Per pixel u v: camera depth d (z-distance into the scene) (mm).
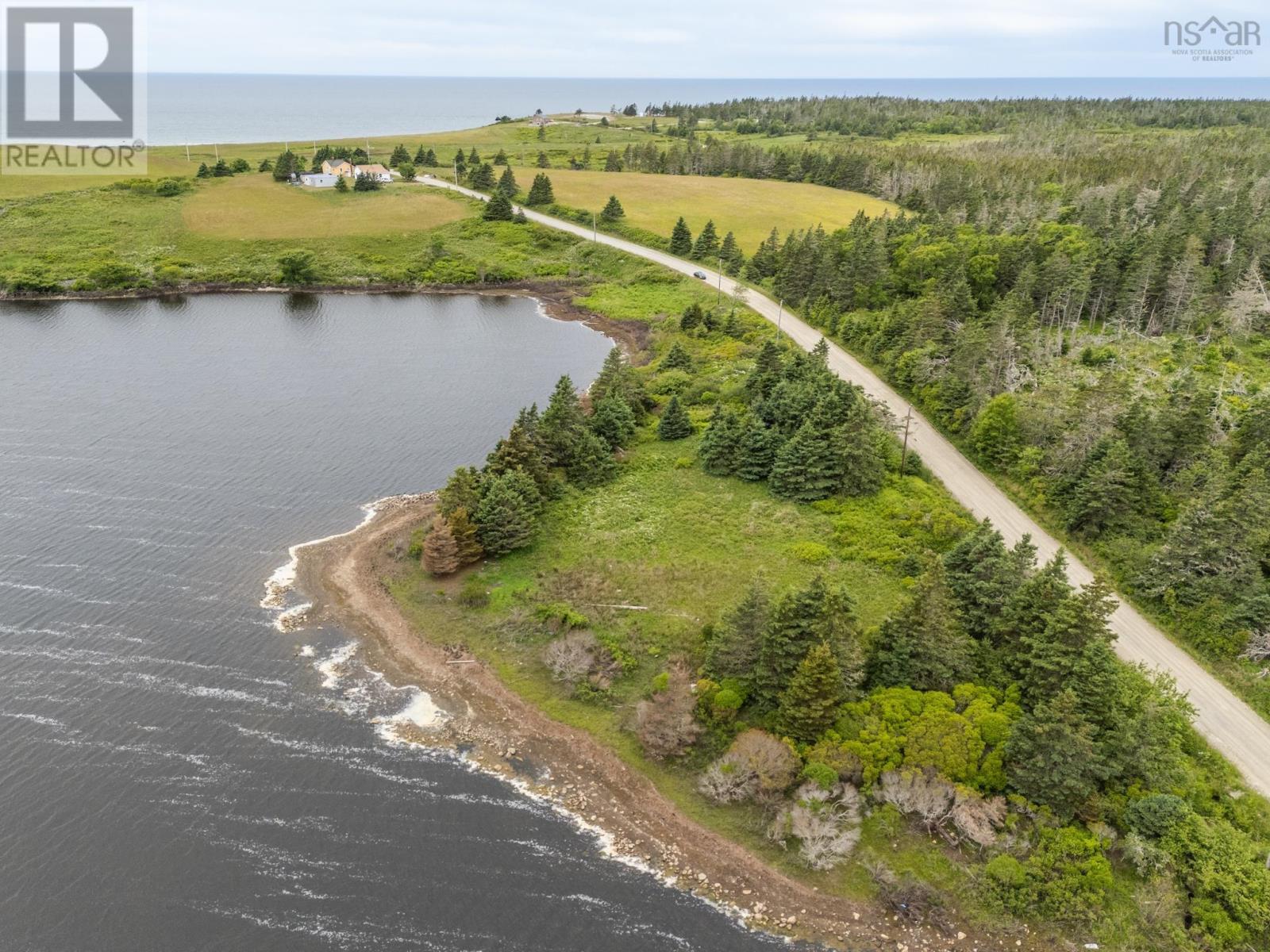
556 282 175625
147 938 44250
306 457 99125
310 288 174250
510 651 67688
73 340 138750
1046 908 46781
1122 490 75938
